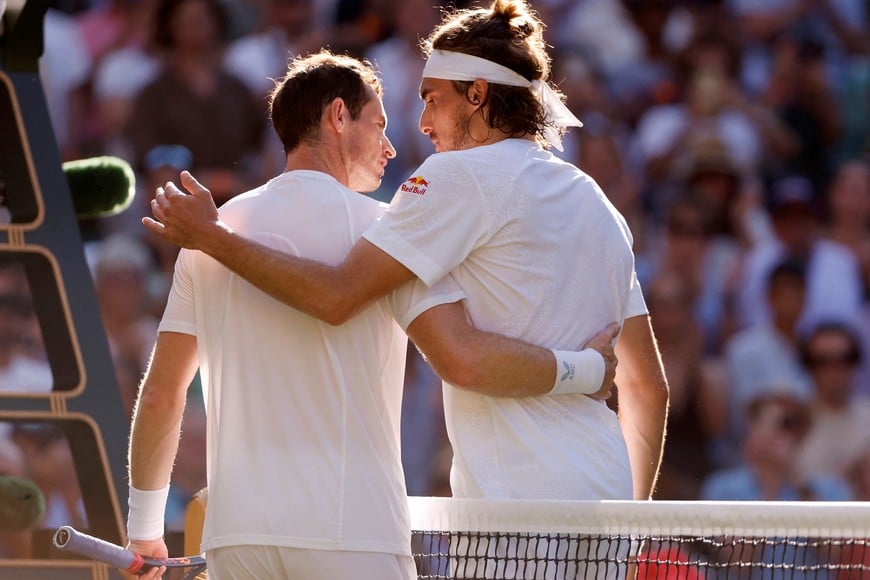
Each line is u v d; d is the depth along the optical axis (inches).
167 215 397.7
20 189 538.0
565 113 444.1
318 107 423.5
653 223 1310.3
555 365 406.3
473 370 401.1
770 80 1396.4
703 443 1191.6
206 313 410.0
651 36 1406.3
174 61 1226.6
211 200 400.5
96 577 495.2
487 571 414.6
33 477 887.7
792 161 1376.7
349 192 420.5
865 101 1412.4
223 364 401.4
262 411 392.5
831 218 1321.4
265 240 407.5
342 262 400.5
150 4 1245.1
